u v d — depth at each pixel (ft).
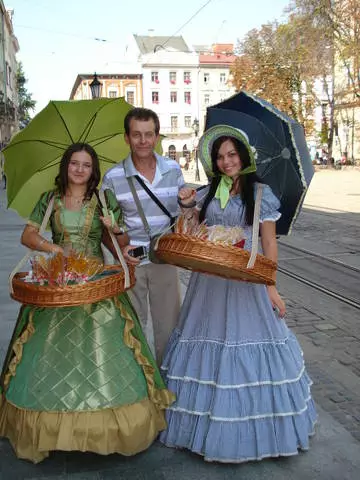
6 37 162.30
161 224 11.64
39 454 9.45
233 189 10.49
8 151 11.56
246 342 9.84
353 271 25.88
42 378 9.32
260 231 10.43
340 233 37.11
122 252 10.84
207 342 10.09
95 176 10.53
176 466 9.82
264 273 9.16
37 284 9.89
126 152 12.75
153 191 11.49
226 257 8.73
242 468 9.73
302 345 16.20
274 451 9.73
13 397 9.50
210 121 12.30
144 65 221.66
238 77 136.36
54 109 11.37
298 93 138.51
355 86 127.24
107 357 9.53
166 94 224.94
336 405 12.25
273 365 9.84
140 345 10.02
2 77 150.41
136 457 10.10
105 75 221.66
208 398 9.89
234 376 9.70
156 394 10.02
